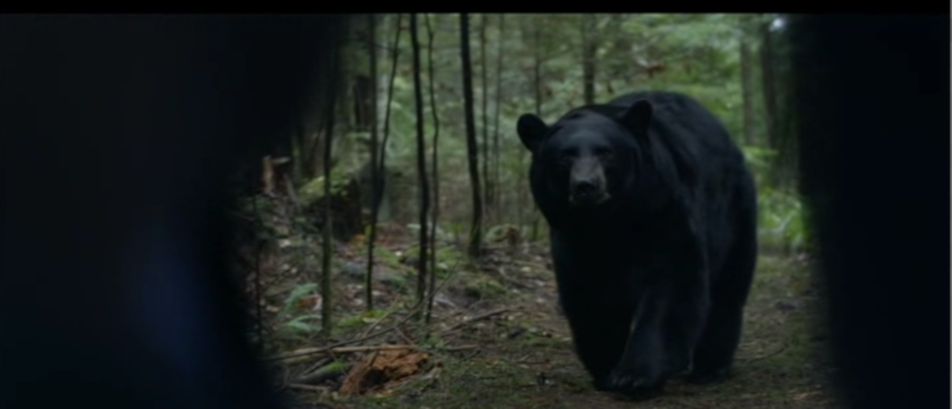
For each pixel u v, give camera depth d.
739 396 6.33
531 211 12.90
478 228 9.77
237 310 6.51
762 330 8.55
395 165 13.09
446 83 14.17
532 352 7.33
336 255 9.06
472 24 13.47
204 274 5.92
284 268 8.28
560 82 14.34
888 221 4.70
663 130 6.32
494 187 12.80
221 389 5.69
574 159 5.84
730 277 6.86
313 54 6.68
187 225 5.71
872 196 4.75
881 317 4.77
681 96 6.73
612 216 6.01
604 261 6.20
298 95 6.66
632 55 14.57
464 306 8.67
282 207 9.00
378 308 8.05
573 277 6.26
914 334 4.64
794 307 9.27
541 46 13.95
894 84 4.54
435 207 8.59
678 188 6.14
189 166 5.62
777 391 6.41
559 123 6.12
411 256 9.48
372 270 8.49
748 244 6.88
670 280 6.14
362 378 6.37
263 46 5.93
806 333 7.85
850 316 5.01
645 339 6.08
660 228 6.10
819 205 5.27
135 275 5.10
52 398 4.80
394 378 6.48
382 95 13.05
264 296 7.50
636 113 6.02
